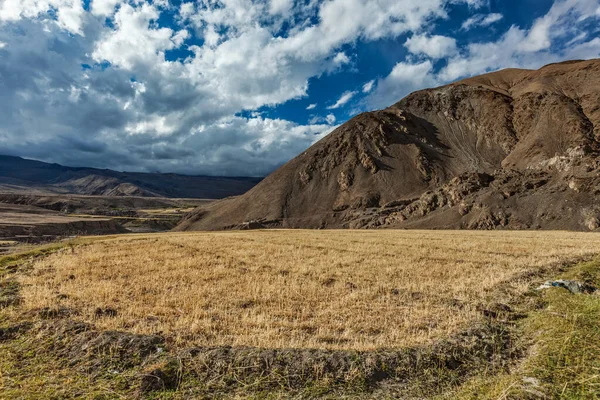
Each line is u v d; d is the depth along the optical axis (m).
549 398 6.52
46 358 8.71
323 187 192.88
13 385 7.45
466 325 11.11
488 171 168.12
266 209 181.25
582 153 107.62
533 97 190.25
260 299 14.88
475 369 8.50
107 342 9.25
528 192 106.69
